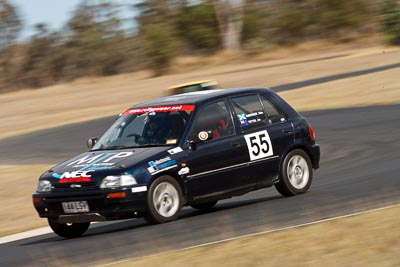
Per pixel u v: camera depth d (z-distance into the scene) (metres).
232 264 19.23
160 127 30.00
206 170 29.52
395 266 17.64
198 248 21.84
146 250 23.22
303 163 32.84
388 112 66.31
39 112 131.50
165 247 23.14
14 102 172.00
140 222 31.20
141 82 191.62
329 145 52.84
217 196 30.02
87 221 27.94
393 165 40.09
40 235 31.52
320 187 35.50
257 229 24.69
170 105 30.86
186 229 26.28
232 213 29.25
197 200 29.39
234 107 31.27
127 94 149.62
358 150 48.91
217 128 30.36
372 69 125.88
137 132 30.36
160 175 28.17
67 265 22.61
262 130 31.56
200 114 30.14
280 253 19.88
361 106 75.00
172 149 28.89
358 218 23.77
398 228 21.38
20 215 39.09
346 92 90.62
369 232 21.30
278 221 25.94
